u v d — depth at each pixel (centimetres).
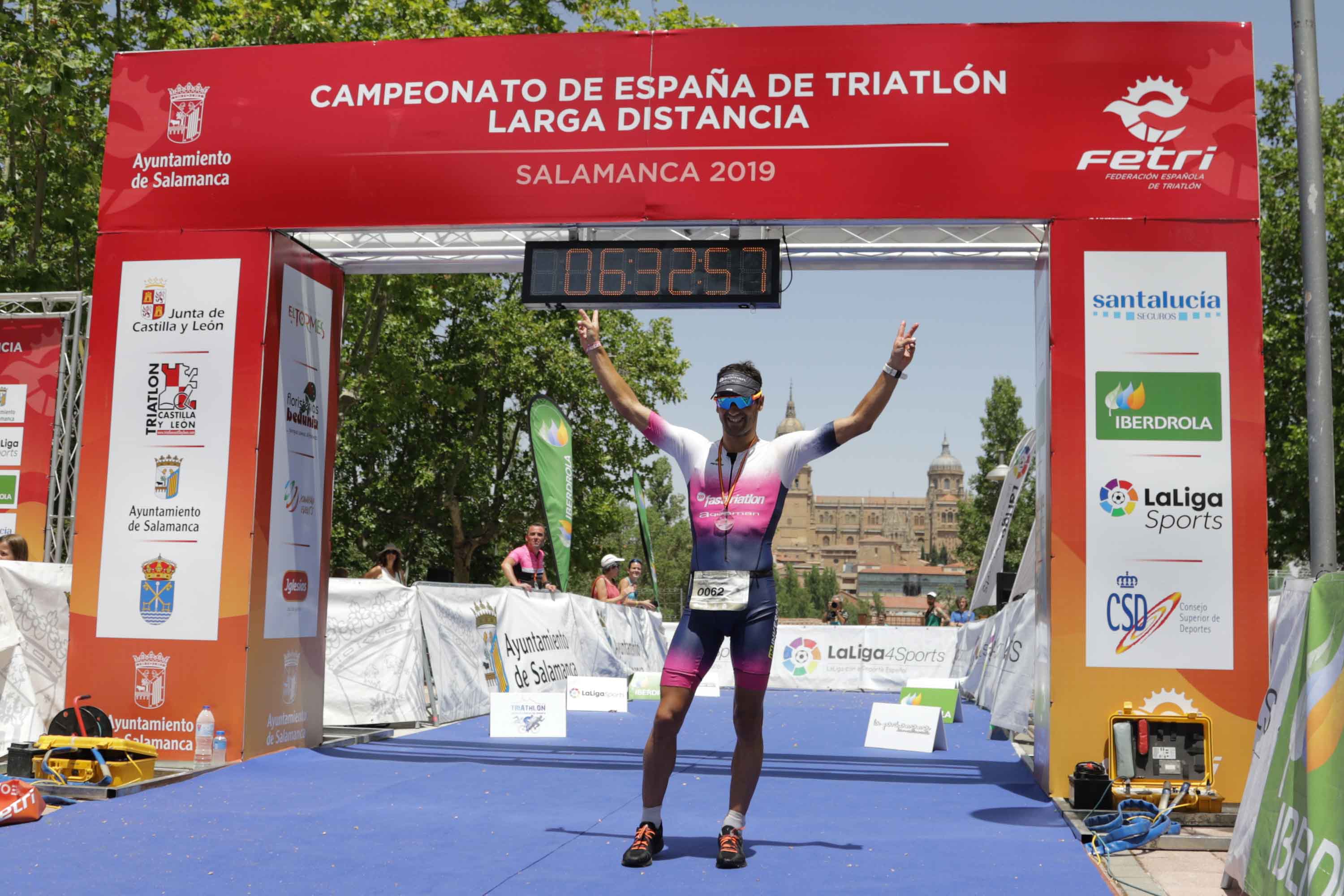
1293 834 352
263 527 717
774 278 704
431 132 727
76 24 1609
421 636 959
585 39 718
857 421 423
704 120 703
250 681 700
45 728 739
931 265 786
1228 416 629
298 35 1897
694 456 452
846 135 686
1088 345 639
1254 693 609
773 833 503
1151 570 622
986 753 838
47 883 394
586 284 718
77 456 1195
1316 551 650
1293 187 2727
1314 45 676
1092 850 484
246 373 718
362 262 833
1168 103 653
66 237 1766
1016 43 673
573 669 1240
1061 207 654
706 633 439
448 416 3450
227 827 497
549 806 566
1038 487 690
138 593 711
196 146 744
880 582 13800
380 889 392
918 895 392
